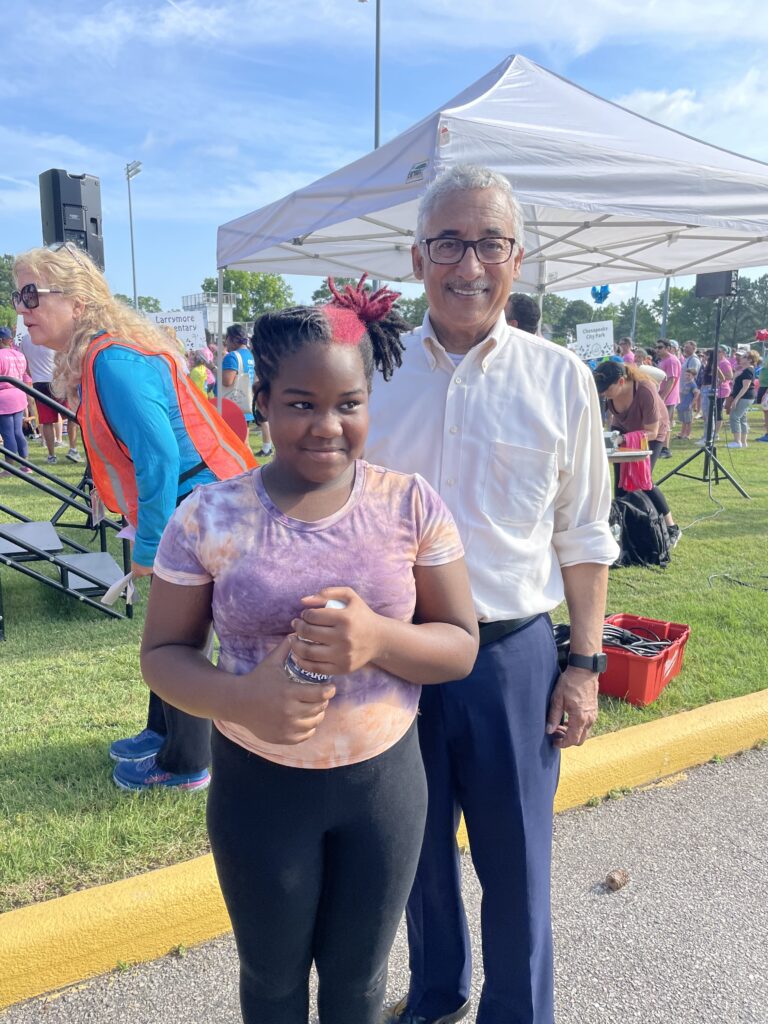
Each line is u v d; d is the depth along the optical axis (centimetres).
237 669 120
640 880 257
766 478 1050
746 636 455
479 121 396
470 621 133
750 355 1446
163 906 219
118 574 498
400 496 124
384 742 126
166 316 1584
